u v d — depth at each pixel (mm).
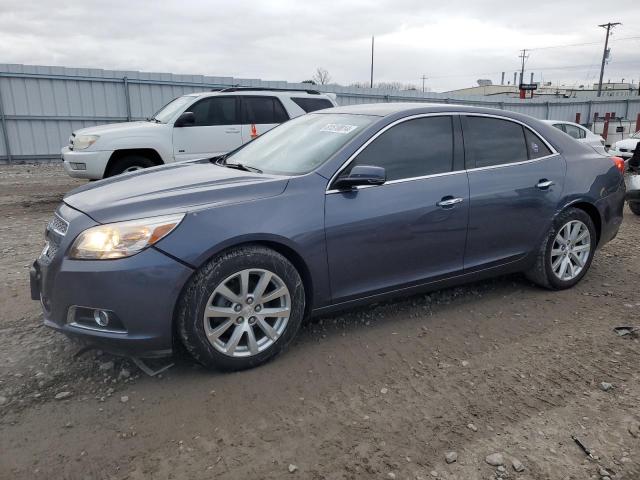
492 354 3652
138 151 9172
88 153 8797
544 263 4672
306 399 3092
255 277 3357
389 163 3861
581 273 4914
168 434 2771
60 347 3670
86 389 3174
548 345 3789
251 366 3393
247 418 2908
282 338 3455
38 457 2592
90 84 16516
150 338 3070
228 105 9680
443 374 3387
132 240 3016
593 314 4336
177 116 9305
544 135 4711
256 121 9891
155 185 3592
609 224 5047
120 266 2969
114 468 2527
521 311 4387
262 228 3287
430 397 3127
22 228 7391
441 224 4004
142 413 2943
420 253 3969
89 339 3076
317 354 3621
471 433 2803
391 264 3857
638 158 8297
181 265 3070
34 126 15953
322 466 2547
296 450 2658
